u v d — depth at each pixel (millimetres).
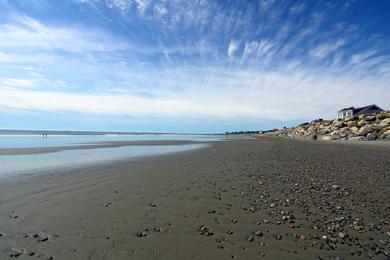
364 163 12484
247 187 7723
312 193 6996
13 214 5301
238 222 4926
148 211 5551
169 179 8922
